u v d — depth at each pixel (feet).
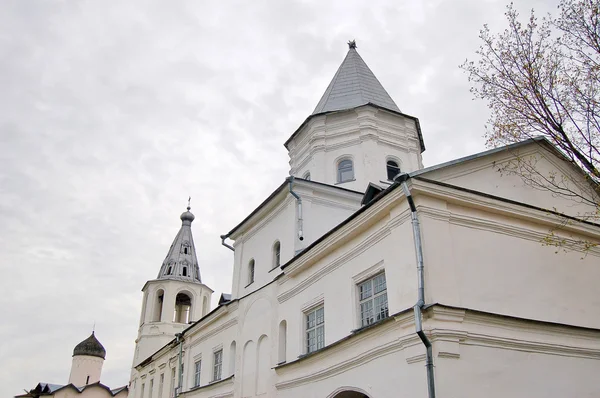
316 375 46.70
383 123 74.59
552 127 39.37
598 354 41.70
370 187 50.72
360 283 45.44
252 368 59.98
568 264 45.78
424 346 34.55
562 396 38.06
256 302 63.05
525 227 44.47
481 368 35.14
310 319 52.24
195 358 79.56
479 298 38.75
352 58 87.45
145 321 124.47
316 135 74.38
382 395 37.83
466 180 44.39
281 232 62.18
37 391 192.03
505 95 41.60
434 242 38.55
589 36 38.55
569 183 51.70
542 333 39.34
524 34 41.27
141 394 110.73
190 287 131.23
